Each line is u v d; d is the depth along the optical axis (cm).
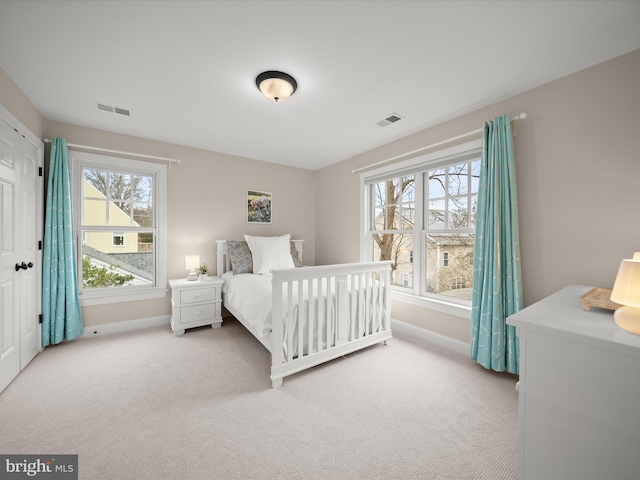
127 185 299
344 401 172
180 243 323
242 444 136
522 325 94
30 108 220
